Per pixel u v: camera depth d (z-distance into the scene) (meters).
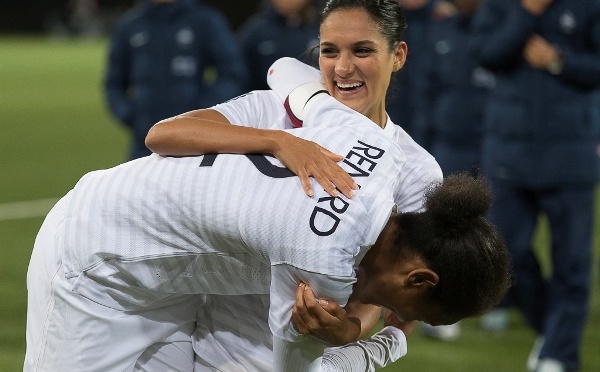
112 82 25.11
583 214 19.03
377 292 9.84
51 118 60.53
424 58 24.66
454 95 23.95
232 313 11.35
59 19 143.25
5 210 33.09
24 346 20.14
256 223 9.46
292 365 10.02
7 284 24.56
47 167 42.12
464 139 23.98
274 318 9.76
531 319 20.12
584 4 18.67
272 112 11.39
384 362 11.57
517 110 19.00
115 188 10.34
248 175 9.74
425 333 21.59
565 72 18.59
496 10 19.72
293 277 9.43
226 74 24.75
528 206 19.53
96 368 10.69
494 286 9.62
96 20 144.75
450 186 9.65
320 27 11.46
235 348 11.40
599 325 22.59
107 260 10.32
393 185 9.95
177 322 11.16
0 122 58.03
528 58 18.78
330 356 10.90
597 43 18.73
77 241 10.43
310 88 11.13
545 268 27.44
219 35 24.69
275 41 25.41
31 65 99.00
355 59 11.16
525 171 19.00
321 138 10.03
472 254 9.45
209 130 10.10
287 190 9.51
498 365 19.70
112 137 52.72
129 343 10.79
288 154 9.70
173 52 24.44
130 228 10.20
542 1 18.62
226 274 10.30
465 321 22.89
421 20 25.91
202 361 11.48
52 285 10.70
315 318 9.41
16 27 145.25
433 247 9.44
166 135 10.19
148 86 24.55
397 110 26.27
